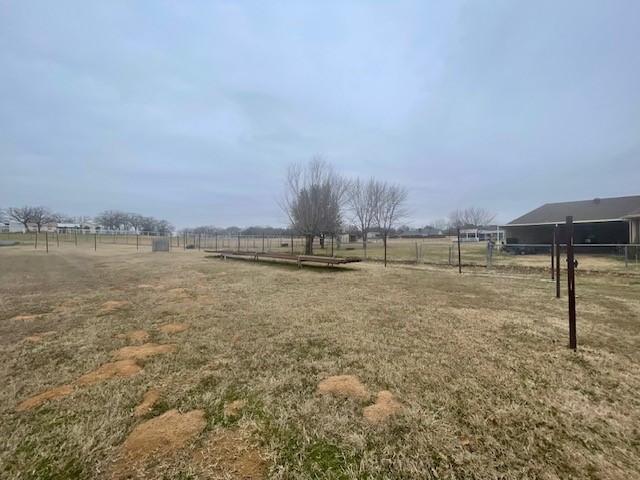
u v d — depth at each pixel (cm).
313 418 199
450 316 442
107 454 166
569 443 174
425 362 285
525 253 1886
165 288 671
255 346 329
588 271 953
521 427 188
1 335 366
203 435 182
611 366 274
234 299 557
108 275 875
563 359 289
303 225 1789
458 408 209
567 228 319
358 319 429
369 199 2983
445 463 159
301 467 158
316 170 1864
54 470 156
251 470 155
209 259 1434
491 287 677
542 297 571
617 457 163
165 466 157
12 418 200
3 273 924
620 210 1950
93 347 327
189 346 329
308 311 472
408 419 196
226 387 241
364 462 161
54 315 454
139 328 392
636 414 202
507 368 271
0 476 152
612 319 422
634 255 1388
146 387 240
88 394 229
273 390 236
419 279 795
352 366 279
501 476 150
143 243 3256
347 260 966
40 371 269
